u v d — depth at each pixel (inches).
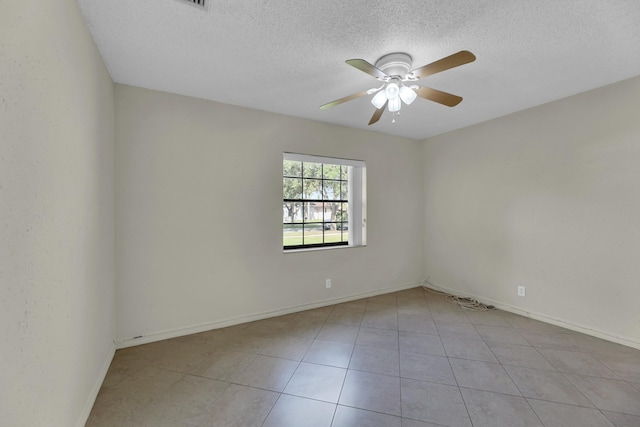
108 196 85.7
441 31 68.3
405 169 166.9
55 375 47.1
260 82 95.1
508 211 128.7
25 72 37.8
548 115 114.2
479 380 77.4
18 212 36.2
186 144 105.4
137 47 74.4
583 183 104.5
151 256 99.8
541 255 117.2
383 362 87.0
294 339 102.7
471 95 107.0
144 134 98.3
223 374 80.8
